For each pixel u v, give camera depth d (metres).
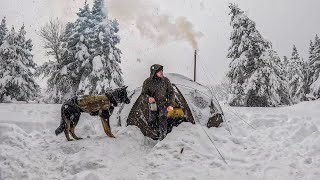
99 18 23.98
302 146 6.43
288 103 21.17
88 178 4.67
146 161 5.54
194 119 7.35
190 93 7.82
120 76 23.39
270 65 20.20
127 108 7.57
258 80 20.09
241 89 20.78
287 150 6.16
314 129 7.71
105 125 6.75
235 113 10.95
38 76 25.34
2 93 25.67
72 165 5.22
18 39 26.86
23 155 5.69
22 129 7.77
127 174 4.97
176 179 4.77
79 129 7.63
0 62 26.27
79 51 22.88
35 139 6.97
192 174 4.94
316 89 24.28
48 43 26.19
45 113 10.83
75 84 23.78
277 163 5.41
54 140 6.83
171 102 6.70
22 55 27.06
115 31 24.39
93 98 6.66
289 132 7.75
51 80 24.78
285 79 21.19
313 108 15.20
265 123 9.02
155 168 5.25
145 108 7.17
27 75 26.84
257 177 4.80
